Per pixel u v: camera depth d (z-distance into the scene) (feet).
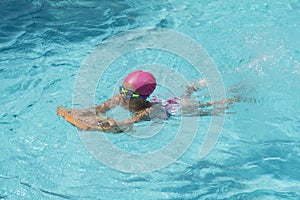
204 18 86.94
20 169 51.21
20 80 67.26
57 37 78.89
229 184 49.70
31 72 69.21
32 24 82.12
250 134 57.57
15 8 87.25
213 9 90.68
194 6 92.22
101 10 89.56
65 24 82.99
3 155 53.16
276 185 49.67
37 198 47.39
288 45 77.51
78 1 92.89
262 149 55.11
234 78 68.13
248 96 64.03
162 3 93.56
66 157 53.11
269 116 60.80
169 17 87.51
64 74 69.10
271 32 81.66
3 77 67.72
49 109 61.31
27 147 54.49
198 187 49.24
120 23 84.74
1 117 59.41
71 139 55.98
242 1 93.81
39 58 72.84
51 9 88.28
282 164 52.70
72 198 47.52
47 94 64.49
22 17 84.23
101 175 50.70
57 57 73.46
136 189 48.93
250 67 71.31
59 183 49.49
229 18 86.84
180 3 93.71
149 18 86.99
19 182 49.37
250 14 88.28
